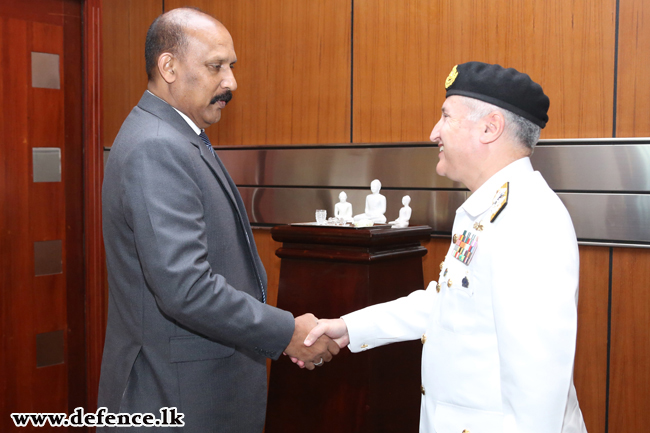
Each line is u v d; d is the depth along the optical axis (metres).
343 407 1.94
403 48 2.41
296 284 2.09
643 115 1.98
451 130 1.20
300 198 2.67
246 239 1.51
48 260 2.83
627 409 2.03
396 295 2.05
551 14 2.11
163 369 1.35
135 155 1.29
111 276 1.45
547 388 0.92
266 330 1.38
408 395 2.11
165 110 1.42
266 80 2.77
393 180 2.44
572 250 1.00
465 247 1.15
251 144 2.82
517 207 1.05
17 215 2.71
